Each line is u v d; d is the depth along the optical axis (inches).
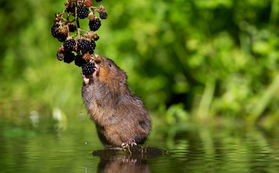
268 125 495.2
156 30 549.6
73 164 294.4
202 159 305.0
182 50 560.1
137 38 551.5
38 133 414.0
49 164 294.2
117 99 337.1
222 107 538.3
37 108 524.7
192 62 532.4
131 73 559.2
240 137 406.9
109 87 335.9
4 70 643.5
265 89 549.6
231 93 538.3
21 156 319.3
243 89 539.8
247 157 310.7
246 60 547.5
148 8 553.6
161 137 408.2
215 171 270.5
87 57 292.2
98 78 335.9
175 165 287.1
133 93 351.9
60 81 597.3
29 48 643.5
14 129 423.2
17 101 542.3
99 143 366.3
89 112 340.2
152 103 570.3
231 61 546.9
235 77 547.8
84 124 466.0
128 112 337.4
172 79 573.9
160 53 567.5
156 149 327.6
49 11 638.5
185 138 402.0
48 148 346.0
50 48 634.8
